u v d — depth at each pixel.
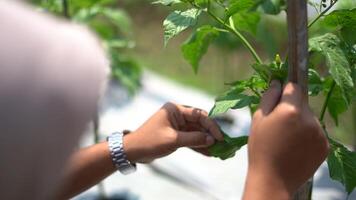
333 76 0.87
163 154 0.96
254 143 0.75
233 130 2.94
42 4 1.68
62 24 0.57
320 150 0.76
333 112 1.03
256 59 0.98
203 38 1.05
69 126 0.55
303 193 0.92
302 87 0.81
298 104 0.75
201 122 0.95
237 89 0.96
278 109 0.75
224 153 0.95
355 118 2.42
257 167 0.74
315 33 1.30
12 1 0.55
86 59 0.56
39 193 0.56
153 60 4.48
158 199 2.48
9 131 0.53
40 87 0.53
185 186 2.59
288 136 0.74
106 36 1.88
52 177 0.56
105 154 0.96
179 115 0.96
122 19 1.88
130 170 0.98
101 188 2.12
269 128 0.74
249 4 0.94
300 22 0.80
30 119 0.53
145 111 3.44
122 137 0.98
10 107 0.53
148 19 5.37
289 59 0.81
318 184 2.32
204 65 4.21
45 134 0.54
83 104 0.55
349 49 0.92
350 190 0.93
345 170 0.93
